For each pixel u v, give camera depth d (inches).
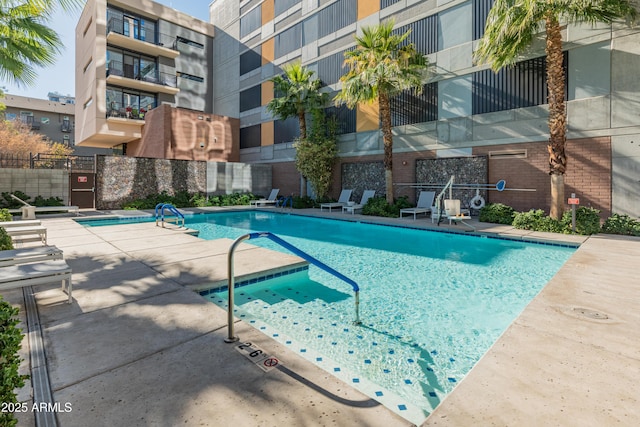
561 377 88.2
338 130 696.4
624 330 116.3
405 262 265.6
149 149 855.7
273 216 602.5
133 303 148.0
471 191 500.4
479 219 446.0
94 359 100.3
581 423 70.6
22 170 552.4
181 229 367.9
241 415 75.2
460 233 375.6
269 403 79.5
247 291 195.8
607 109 377.7
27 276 133.6
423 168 558.6
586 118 390.9
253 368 95.7
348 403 79.7
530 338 110.7
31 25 320.2
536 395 80.7
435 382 107.5
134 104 916.6
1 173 536.4
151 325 125.2
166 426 71.7
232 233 419.8
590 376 88.5
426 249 314.5
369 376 111.1
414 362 120.0
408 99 573.3
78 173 614.9
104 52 831.7
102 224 470.9
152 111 838.5
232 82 995.3
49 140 1514.5
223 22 1034.7
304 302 179.0
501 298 186.1
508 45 372.8
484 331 145.3
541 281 215.6
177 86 988.6
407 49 519.8
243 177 797.9
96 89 822.5
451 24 520.1
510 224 411.5
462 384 85.6
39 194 566.9
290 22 807.1
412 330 145.9
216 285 182.5
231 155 930.7
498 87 470.9
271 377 90.9
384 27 517.0
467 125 502.0
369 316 160.7
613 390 82.3
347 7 680.4
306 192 764.0
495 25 356.2
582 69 394.0
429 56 545.3
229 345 109.7
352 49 673.0
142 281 180.2
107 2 874.8
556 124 351.9
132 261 223.1
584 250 253.6
